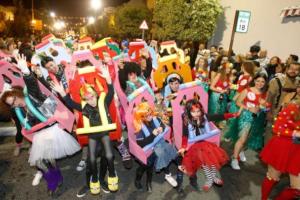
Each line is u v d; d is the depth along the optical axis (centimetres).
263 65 830
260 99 468
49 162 374
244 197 414
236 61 906
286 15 1072
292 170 333
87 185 397
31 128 356
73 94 388
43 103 365
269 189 371
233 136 507
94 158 363
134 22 2823
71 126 383
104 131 365
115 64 559
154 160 384
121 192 408
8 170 453
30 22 3356
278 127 342
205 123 394
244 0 1354
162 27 1836
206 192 420
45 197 388
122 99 462
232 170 494
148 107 384
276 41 1157
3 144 548
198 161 375
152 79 573
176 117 387
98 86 388
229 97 699
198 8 1398
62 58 559
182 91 388
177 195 407
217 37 1566
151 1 3316
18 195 388
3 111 381
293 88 545
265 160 355
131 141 385
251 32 1303
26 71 352
